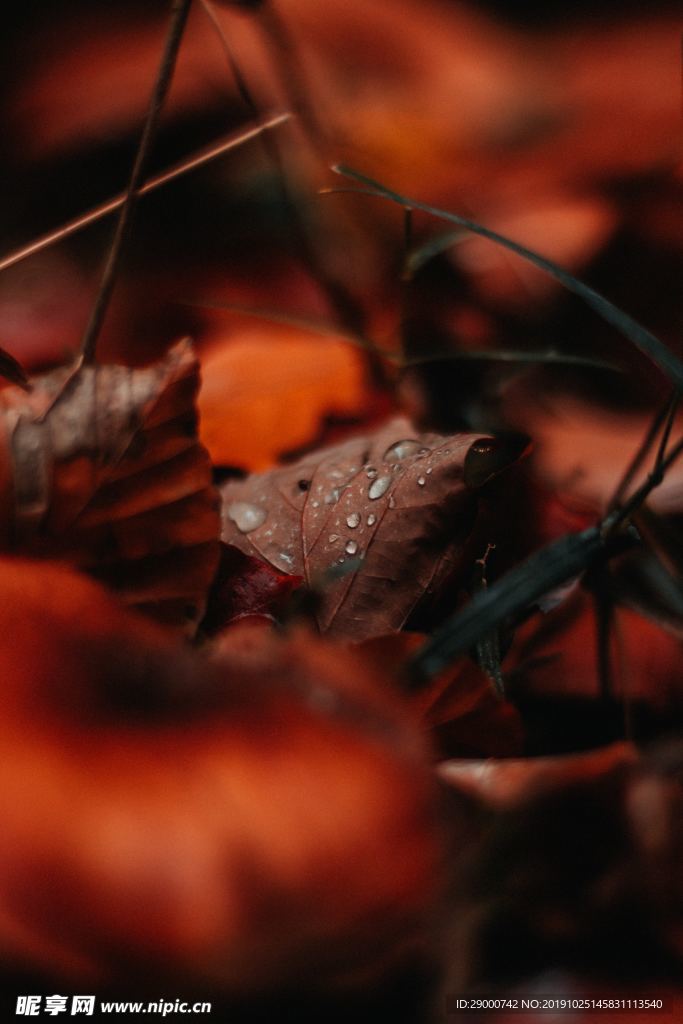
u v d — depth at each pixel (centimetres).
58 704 36
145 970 35
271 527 44
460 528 43
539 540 45
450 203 76
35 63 98
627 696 43
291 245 71
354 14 107
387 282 65
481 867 37
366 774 36
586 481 50
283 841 36
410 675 39
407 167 82
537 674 44
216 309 61
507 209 72
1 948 35
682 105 80
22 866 35
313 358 52
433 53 110
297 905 36
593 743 44
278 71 65
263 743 36
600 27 120
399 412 52
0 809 35
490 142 95
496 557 44
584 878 38
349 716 37
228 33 87
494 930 38
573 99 105
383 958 36
